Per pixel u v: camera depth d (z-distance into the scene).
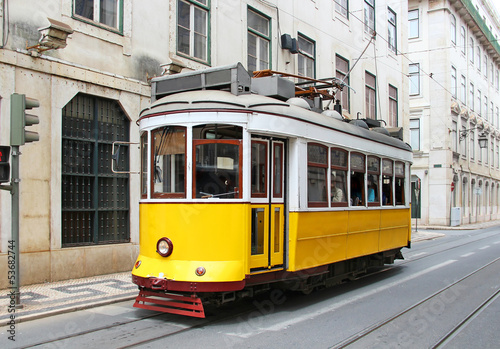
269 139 7.13
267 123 6.94
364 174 9.76
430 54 33.69
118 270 10.19
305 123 7.64
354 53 20.41
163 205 6.76
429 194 33.03
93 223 9.98
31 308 7.02
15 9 8.55
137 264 6.93
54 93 9.17
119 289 8.46
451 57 34.41
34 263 8.74
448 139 32.78
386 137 11.13
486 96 44.47
